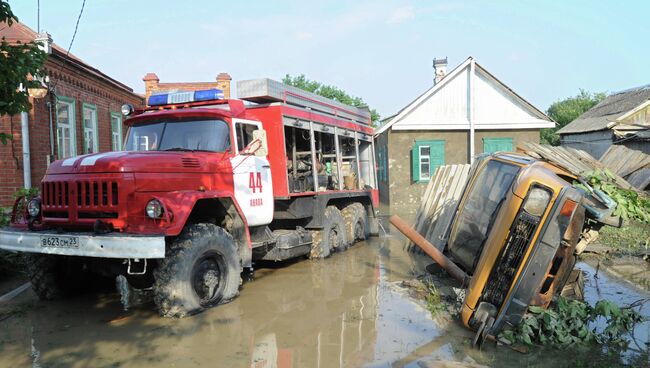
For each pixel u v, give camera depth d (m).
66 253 5.53
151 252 5.19
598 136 26.22
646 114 24.27
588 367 4.46
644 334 5.32
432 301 6.42
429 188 11.08
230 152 7.09
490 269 5.23
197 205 6.70
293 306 6.31
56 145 12.02
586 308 5.38
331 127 10.11
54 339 5.14
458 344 5.03
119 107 16.88
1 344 5.00
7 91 6.14
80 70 13.23
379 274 8.13
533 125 20.95
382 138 23.17
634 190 6.58
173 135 7.18
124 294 6.95
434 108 21.02
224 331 5.37
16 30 11.44
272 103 8.13
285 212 8.59
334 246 9.94
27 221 6.33
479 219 6.89
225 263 6.36
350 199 11.33
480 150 21.20
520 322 5.04
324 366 4.47
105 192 5.69
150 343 5.02
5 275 7.86
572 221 5.34
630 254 9.38
